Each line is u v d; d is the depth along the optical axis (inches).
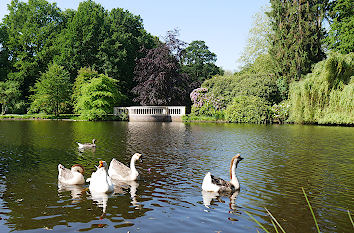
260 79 1656.0
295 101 1412.4
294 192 350.9
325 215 280.7
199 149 650.8
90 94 1809.8
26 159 529.0
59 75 1978.3
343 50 1582.2
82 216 268.7
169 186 369.1
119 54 2174.0
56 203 302.4
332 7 1729.8
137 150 631.2
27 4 2442.2
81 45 2164.1
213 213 280.2
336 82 1323.8
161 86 2021.4
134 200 314.8
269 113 1525.6
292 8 1616.6
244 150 642.2
